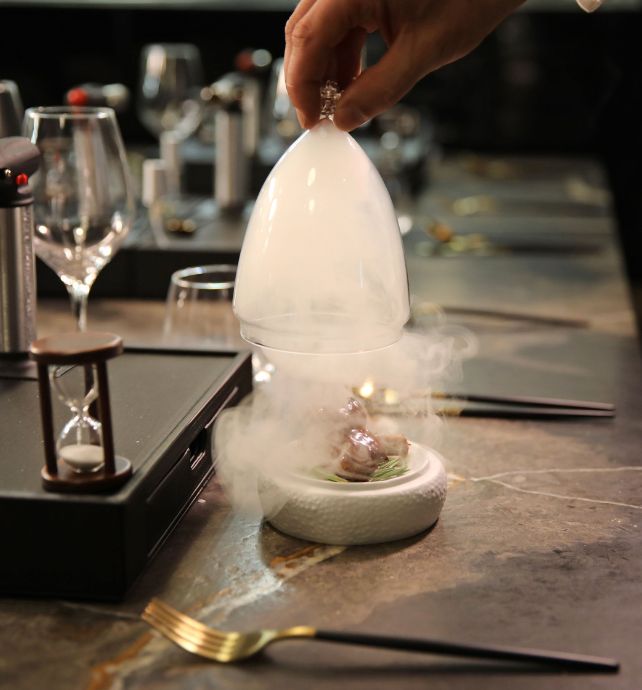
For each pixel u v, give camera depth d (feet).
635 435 3.80
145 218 6.35
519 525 3.00
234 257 5.55
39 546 2.49
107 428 2.51
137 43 10.99
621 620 2.48
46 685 2.19
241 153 6.66
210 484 3.25
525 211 8.50
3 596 2.53
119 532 2.47
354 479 2.87
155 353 3.77
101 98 5.81
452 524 2.99
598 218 8.25
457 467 3.45
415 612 2.50
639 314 10.41
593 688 2.21
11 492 2.50
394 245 2.65
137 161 8.54
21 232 3.64
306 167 2.62
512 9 2.99
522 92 11.84
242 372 3.67
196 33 11.03
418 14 2.90
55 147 3.79
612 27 11.59
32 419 3.09
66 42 10.96
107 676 2.23
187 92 7.93
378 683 2.21
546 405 4.04
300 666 2.27
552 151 12.00
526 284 6.25
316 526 2.82
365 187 2.63
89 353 2.39
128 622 2.43
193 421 3.04
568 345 5.02
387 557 2.77
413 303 5.61
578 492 3.25
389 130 8.55
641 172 11.93
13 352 3.68
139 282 5.62
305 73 2.86
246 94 7.19
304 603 2.53
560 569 2.73
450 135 11.97
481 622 2.46
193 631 2.35
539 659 2.27
